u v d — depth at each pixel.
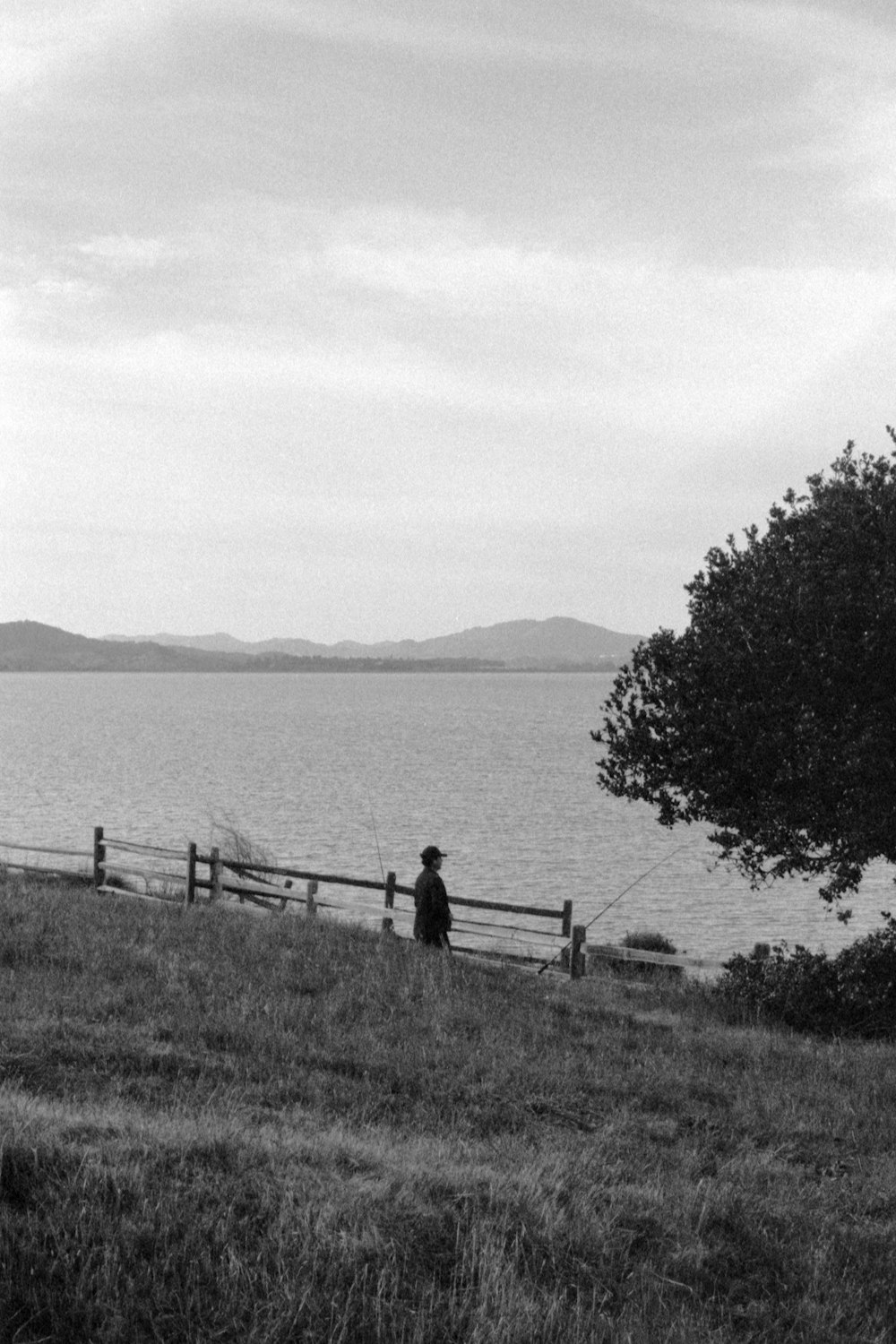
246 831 56.75
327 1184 7.27
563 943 30.66
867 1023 17.41
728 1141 10.66
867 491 16.55
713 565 17.92
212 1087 9.93
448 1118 10.13
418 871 46.06
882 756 15.90
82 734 146.00
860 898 42.72
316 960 16.39
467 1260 6.69
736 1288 7.34
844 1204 9.17
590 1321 6.28
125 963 15.00
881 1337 6.93
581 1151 9.38
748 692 16.73
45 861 43.44
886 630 15.78
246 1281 6.04
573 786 84.44
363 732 158.25
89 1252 6.02
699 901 41.69
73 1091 9.28
